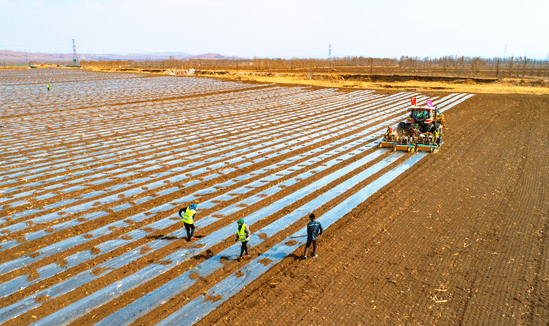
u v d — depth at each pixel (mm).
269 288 7977
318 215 11945
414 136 20047
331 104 39500
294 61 136500
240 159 18969
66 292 8062
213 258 9422
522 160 17188
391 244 9742
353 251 9461
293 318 6922
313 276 8375
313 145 21812
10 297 7902
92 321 7098
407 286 7855
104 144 22500
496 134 22844
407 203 12586
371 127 27188
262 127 27672
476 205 12180
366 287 7867
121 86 58969
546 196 12742
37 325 7016
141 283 8383
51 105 38812
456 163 17047
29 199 13797
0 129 26953
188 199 13609
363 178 15578
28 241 10484
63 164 18406
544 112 30094
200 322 6953
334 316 6941
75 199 13781
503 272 8250
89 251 9906
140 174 16656
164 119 31031
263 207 12758
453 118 28734
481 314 6875
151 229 11188
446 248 9438
